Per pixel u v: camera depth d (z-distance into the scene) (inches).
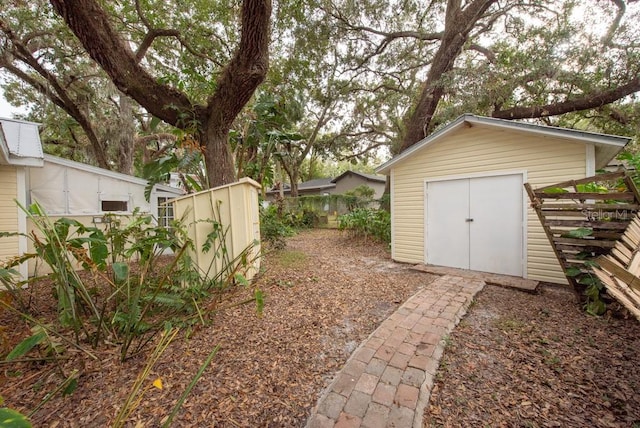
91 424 63.7
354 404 70.1
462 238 207.9
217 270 159.6
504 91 292.7
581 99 301.4
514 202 183.8
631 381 76.7
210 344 97.6
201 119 203.2
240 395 73.2
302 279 179.8
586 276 129.0
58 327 103.3
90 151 496.7
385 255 272.1
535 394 73.3
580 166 159.5
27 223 201.9
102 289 152.5
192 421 64.5
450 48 322.3
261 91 370.0
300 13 336.8
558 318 119.1
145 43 263.9
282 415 66.9
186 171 242.4
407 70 439.2
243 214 158.9
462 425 64.1
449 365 86.9
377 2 360.2
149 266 118.6
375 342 99.8
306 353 93.4
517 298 147.4
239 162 272.7
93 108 425.7
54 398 71.7
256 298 99.4
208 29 296.8
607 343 96.4
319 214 597.9
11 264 89.7
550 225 136.9
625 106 335.6
